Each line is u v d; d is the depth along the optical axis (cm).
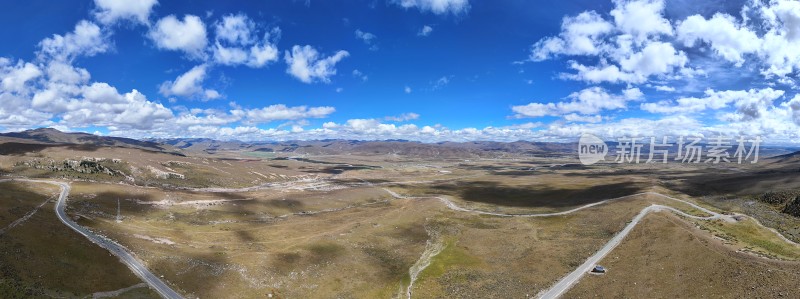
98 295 7238
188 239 11756
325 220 15912
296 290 8794
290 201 19325
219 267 9150
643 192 19038
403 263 10969
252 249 11062
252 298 8175
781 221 14138
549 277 9656
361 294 8906
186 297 7700
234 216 15925
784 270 7844
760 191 19388
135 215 14150
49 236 8819
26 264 7450
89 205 13888
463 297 8731
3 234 8281
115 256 8738
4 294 6391
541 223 15762
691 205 16562
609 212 15812
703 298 7525
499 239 13375
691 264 8881
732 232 12056
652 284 8481
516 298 8562
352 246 12031
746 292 7288
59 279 7369
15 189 14450
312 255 10812
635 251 10688
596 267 9762
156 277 8231
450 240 13375
